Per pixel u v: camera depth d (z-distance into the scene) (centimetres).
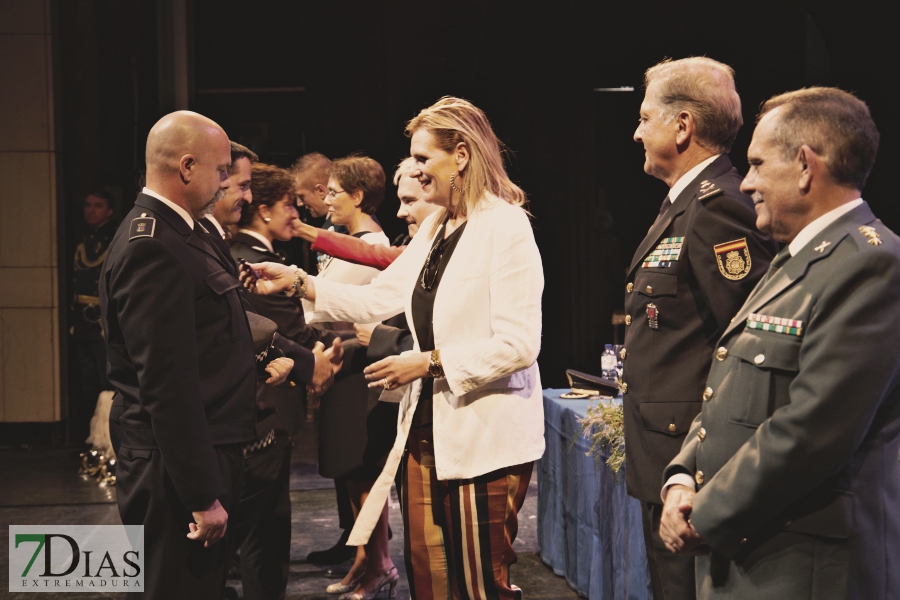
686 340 192
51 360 665
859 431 132
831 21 584
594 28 702
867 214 144
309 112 813
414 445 227
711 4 636
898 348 132
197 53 816
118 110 720
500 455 212
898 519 142
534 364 226
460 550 218
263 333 239
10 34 657
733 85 201
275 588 291
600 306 730
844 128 142
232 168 291
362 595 333
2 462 606
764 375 146
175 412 185
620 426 279
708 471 153
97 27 707
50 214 663
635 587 271
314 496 503
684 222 194
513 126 735
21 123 659
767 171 148
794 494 136
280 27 820
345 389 330
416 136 221
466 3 739
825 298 137
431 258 226
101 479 545
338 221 354
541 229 735
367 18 762
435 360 207
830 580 138
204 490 188
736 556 147
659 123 200
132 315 186
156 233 194
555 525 361
